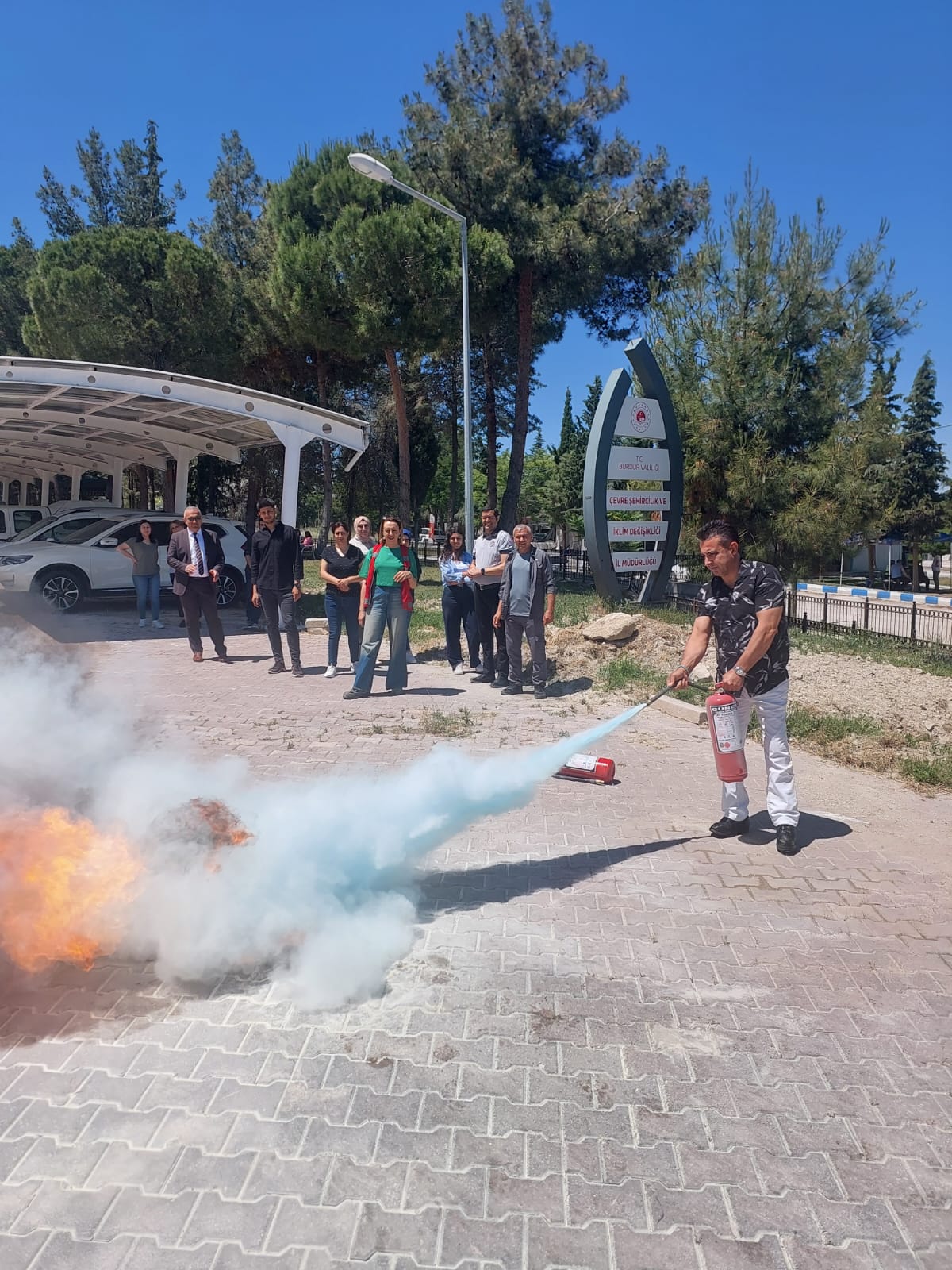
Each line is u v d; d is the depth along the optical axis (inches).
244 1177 91.4
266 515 367.2
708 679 349.4
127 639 469.1
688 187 887.1
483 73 871.7
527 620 331.3
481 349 1122.0
